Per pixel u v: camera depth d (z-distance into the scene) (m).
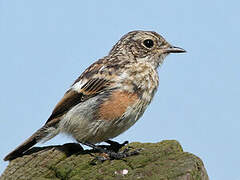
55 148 9.36
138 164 7.82
